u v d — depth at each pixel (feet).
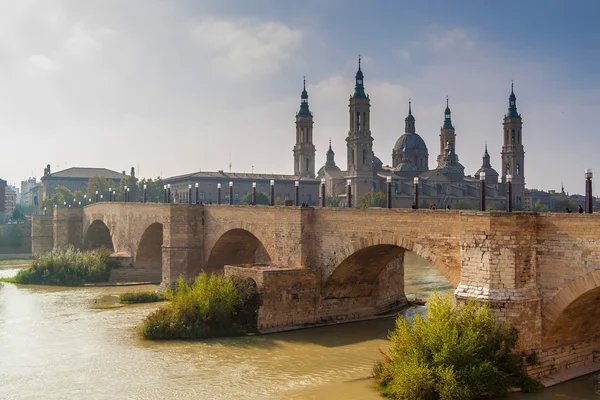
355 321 221.87
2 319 234.17
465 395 129.29
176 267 285.43
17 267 440.45
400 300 246.88
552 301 141.69
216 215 277.23
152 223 319.68
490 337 139.03
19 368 169.89
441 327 139.13
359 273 216.74
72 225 474.90
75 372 166.09
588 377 147.23
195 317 203.51
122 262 344.28
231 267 220.64
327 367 167.94
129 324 223.71
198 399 144.97
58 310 253.03
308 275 211.41
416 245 175.42
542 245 143.74
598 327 156.46
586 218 134.82
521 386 136.56
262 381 156.97
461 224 150.00
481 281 144.97
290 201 263.90
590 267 134.31
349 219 200.03
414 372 134.72
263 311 204.23
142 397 146.61
